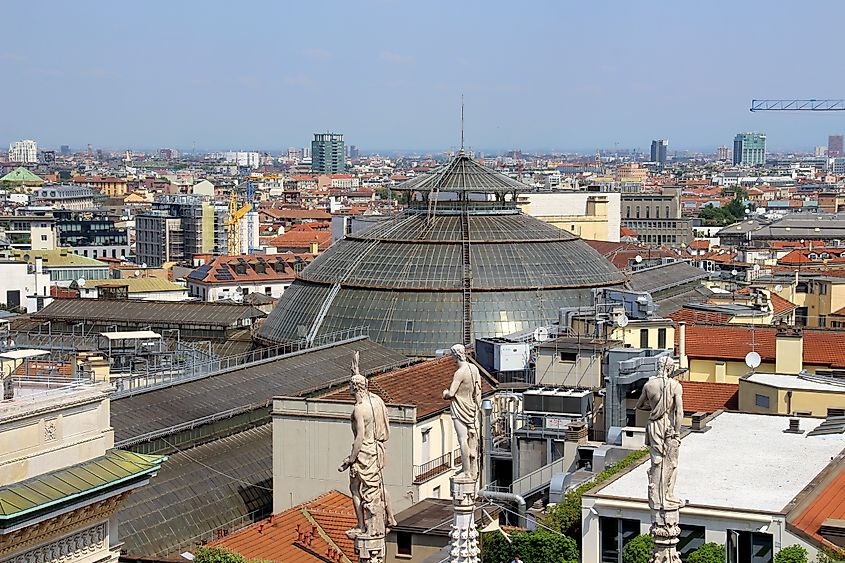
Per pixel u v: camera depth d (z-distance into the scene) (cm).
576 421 12244
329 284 18175
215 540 10031
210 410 13038
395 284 17688
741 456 9362
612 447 10812
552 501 10188
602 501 8188
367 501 5412
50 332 19975
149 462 8694
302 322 18112
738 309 19250
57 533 7975
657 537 5778
